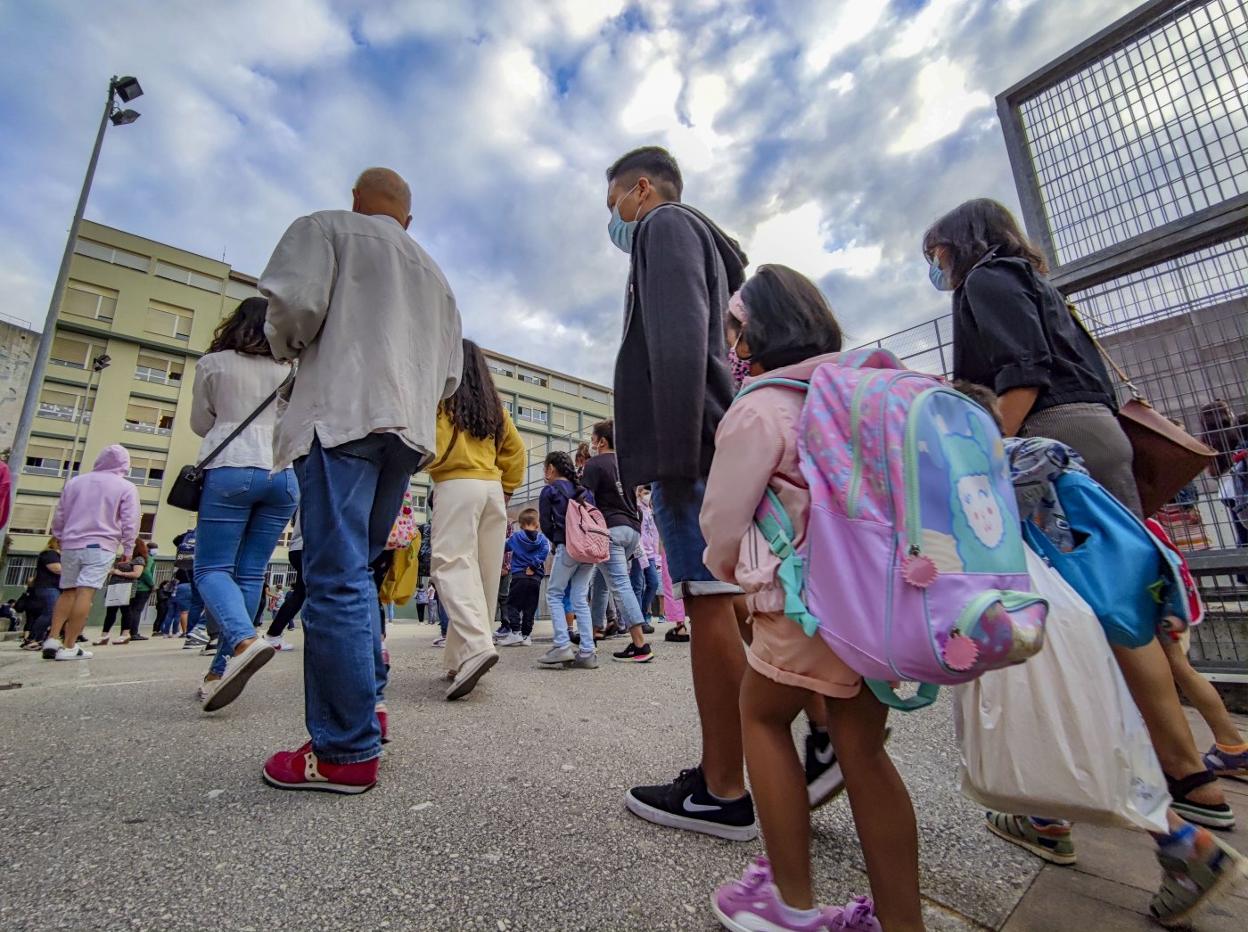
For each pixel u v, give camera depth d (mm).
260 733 2057
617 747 1993
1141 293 2957
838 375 1045
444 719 2299
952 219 1947
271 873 1134
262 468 2629
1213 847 1036
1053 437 1666
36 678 3283
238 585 2680
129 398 28531
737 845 1343
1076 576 1192
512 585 5434
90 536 4750
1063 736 1090
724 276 1777
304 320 1702
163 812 1393
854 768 1021
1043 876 1273
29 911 980
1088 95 3160
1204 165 2750
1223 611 2750
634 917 1049
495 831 1350
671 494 1512
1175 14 2861
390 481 1898
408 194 2252
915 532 846
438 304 2039
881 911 964
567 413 45500
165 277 30047
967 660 769
